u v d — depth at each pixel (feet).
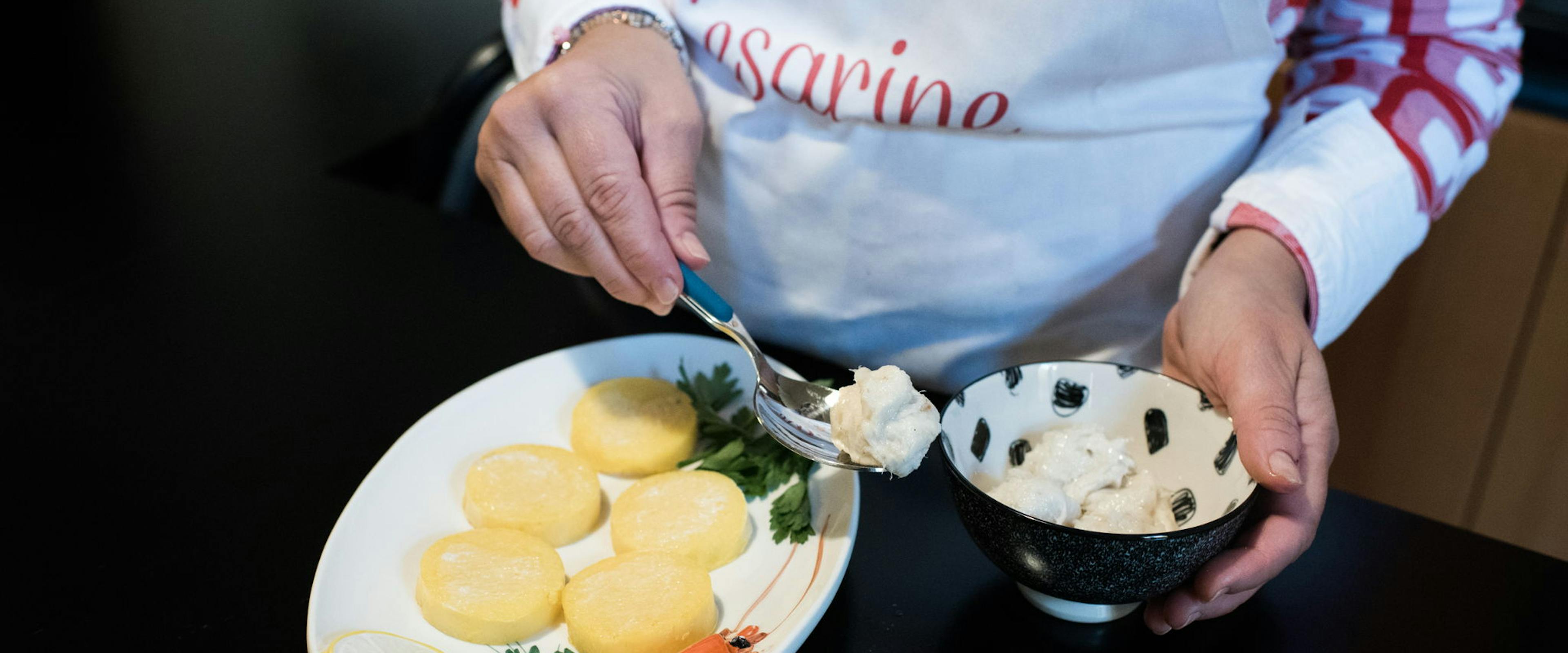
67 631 1.96
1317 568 2.13
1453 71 2.66
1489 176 3.72
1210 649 1.94
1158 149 2.48
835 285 2.79
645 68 2.40
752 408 2.48
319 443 2.46
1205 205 2.61
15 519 2.21
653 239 2.12
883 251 2.68
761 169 2.68
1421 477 4.25
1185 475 2.05
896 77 2.37
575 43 2.57
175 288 3.02
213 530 2.20
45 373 2.67
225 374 2.68
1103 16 2.22
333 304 2.97
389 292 3.03
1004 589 2.08
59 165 3.74
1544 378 3.84
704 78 2.67
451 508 2.23
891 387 1.94
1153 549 1.64
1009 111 2.35
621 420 2.37
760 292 2.90
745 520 2.14
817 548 2.05
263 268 3.13
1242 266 2.24
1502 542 2.19
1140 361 2.82
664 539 2.06
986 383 2.08
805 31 2.43
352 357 2.75
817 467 2.27
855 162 2.56
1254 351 1.94
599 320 2.91
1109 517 1.96
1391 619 2.01
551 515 2.14
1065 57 2.27
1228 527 1.68
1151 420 2.10
